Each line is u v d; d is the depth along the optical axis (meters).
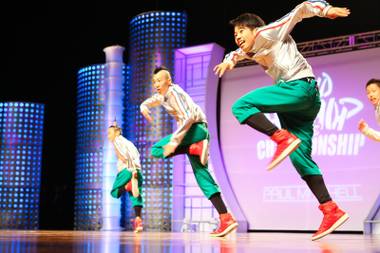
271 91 2.27
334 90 6.22
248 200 6.57
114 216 7.54
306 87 2.26
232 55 2.48
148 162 7.20
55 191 9.29
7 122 8.64
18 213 8.49
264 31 2.30
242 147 6.72
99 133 7.83
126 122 7.89
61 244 1.73
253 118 2.24
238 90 6.84
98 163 7.75
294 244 1.95
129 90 7.76
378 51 6.05
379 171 5.84
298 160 2.40
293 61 2.29
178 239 2.60
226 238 2.83
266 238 2.95
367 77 6.06
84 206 7.76
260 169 6.56
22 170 8.59
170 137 3.11
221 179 6.55
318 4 2.24
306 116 2.38
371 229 5.54
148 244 1.85
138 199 5.01
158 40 7.48
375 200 5.75
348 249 1.51
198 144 2.91
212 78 6.80
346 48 6.24
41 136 8.85
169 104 2.99
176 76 7.25
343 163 6.05
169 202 7.06
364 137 5.96
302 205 6.24
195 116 2.89
